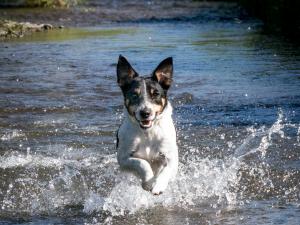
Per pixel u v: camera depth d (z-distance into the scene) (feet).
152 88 31.07
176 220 28.40
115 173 34.55
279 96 51.19
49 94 53.16
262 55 72.59
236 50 76.79
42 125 43.68
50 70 64.44
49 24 107.45
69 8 136.05
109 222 28.27
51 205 30.40
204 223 27.94
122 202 30.48
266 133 41.16
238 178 33.65
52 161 36.32
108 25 108.78
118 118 45.47
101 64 67.77
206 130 42.22
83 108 48.37
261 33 93.50
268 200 30.71
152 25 108.27
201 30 99.50
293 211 29.12
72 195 31.68
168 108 32.09
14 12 125.18
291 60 68.69
